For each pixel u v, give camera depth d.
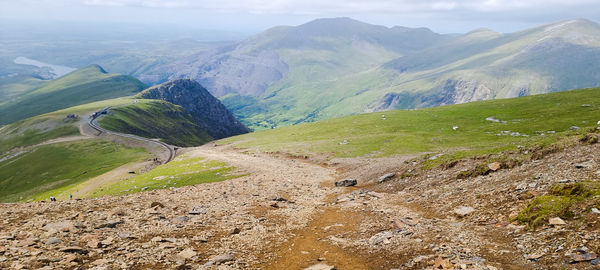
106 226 22.80
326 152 104.69
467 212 24.27
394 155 86.94
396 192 42.09
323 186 58.22
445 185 36.53
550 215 17.55
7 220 23.55
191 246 19.88
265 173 80.25
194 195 43.06
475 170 36.84
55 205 30.61
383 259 17.34
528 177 27.66
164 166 114.81
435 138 104.44
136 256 16.98
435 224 22.78
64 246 17.52
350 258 18.16
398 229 22.53
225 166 97.00
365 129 143.00
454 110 158.38
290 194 47.50
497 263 14.40
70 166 177.00
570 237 14.87
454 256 15.71
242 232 23.86
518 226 18.55
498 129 107.50
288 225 26.83
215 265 16.75
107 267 15.05
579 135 36.25
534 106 141.00
